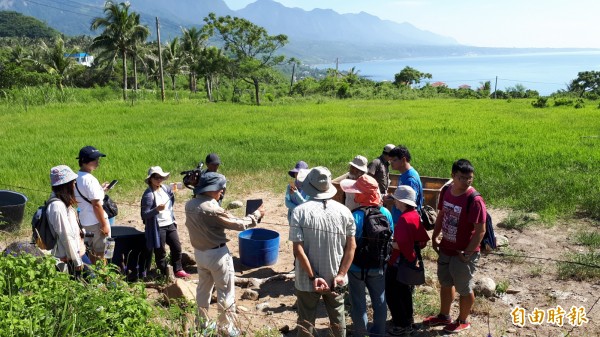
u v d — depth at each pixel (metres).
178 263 7.38
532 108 40.16
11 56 77.38
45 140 20.67
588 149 17.11
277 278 7.30
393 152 6.68
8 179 13.15
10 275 4.50
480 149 18.05
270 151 18.28
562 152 16.36
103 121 28.86
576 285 6.96
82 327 4.00
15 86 54.12
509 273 7.39
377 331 5.25
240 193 12.34
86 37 149.62
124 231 7.26
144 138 21.53
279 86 88.25
